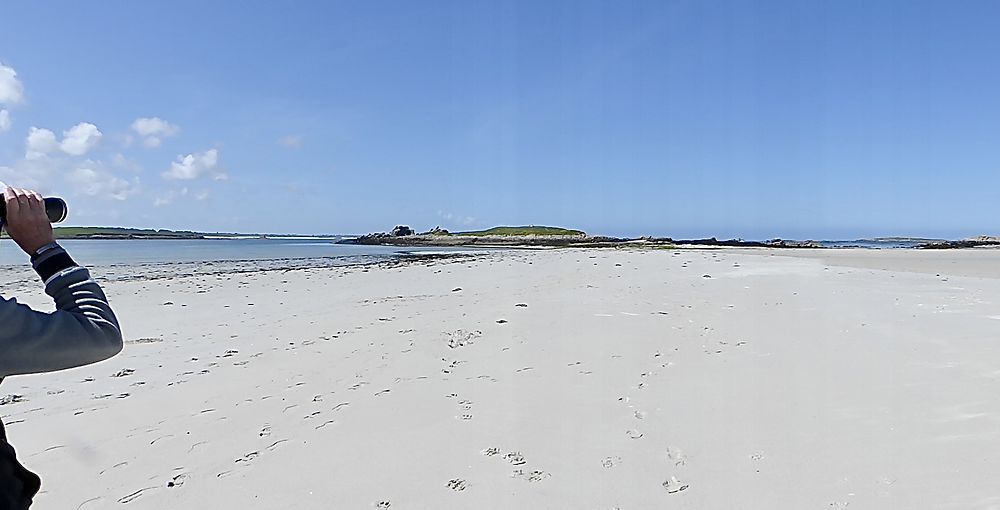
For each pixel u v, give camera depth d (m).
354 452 3.65
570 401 4.55
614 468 3.35
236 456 3.62
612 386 4.91
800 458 3.38
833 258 27.05
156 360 6.09
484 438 3.84
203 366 5.82
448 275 16.97
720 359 5.70
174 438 3.91
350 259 30.12
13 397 4.81
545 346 6.45
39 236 1.50
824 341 6.34
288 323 8.32
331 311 9.47
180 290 12.84
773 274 16.14
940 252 36.53
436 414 4.31
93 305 1.47
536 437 3.84
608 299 10.38
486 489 3.15
